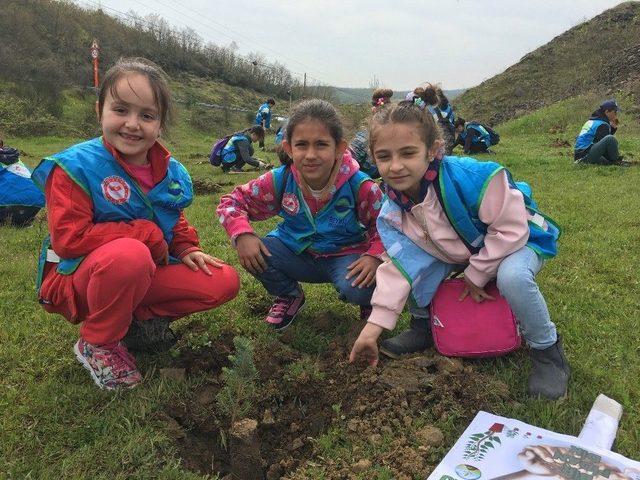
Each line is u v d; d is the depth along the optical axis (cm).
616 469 186
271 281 310
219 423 230
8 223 584
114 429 224
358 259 290
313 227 298
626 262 416
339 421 228
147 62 247
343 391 243
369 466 200
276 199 302
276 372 256
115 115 234
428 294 266
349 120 284
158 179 256
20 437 221
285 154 292
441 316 265
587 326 306
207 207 670
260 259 295
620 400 239
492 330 259
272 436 229
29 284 381
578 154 991
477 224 250
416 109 237
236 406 226
